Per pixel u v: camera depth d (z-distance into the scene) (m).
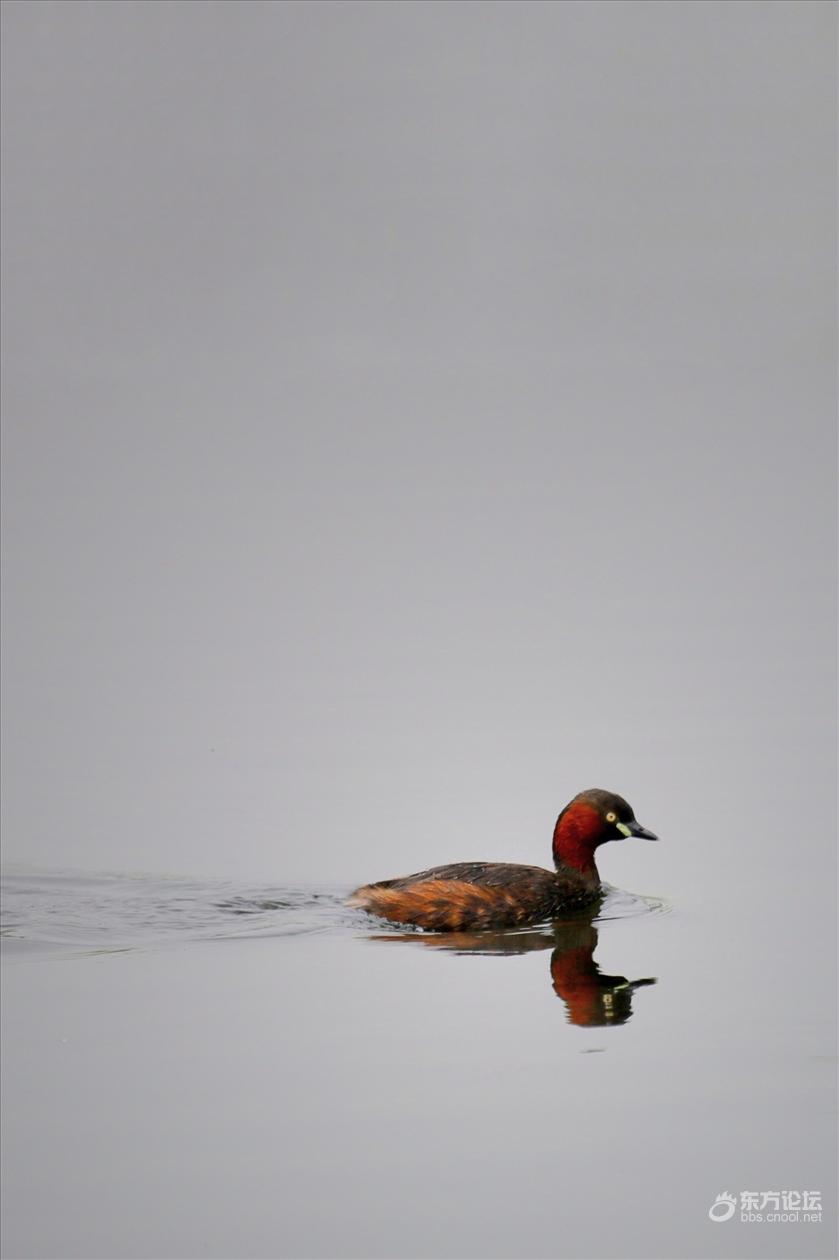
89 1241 13.95
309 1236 14.00
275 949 21.00
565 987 19.28
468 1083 16.39
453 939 21.62
